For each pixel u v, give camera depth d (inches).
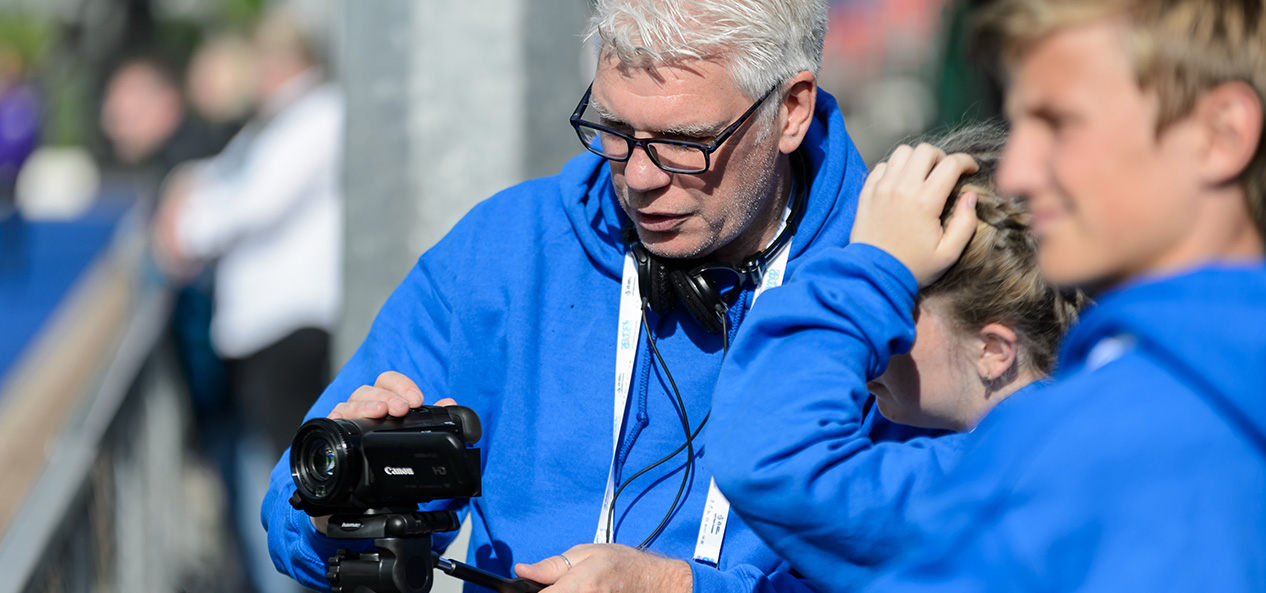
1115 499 57.2
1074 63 62.5
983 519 60.3
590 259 118.9
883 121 719.1
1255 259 63.4
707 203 106.9
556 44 188.4
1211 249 62.6
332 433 98.3
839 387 87.9
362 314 190.7
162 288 312.7
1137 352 60.4
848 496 85.4
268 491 121.3
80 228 683.4
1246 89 59.6
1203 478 56.6
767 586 106.6
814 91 111.7
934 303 94.0
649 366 114.7
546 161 188.9
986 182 95.4
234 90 364.8
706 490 112.0
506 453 115.6
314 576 115.3
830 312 90.9
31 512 164.1
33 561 147.0
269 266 295.7
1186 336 58.1
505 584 101.6
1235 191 61.8
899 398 98.0
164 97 357.7
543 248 120.1
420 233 187.9
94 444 203.9
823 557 87.4
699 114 104.1
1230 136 60.4
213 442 316.2
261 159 296.2
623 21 105.1
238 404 313.4
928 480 87.6
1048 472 58.6
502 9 185.0
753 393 89.5
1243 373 57.2
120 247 514.6
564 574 99.1
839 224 114.7
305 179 294.0
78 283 536.1
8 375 375.2
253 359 297.7
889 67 839.7
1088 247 63.9
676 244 108.7
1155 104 60.7
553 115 188.7
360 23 188.4
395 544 99.2
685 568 102.4
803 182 116.7
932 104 412.2
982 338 94.0
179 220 303.4
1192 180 61.3
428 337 121.4
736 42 104.0
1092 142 62.4
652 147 105.2
